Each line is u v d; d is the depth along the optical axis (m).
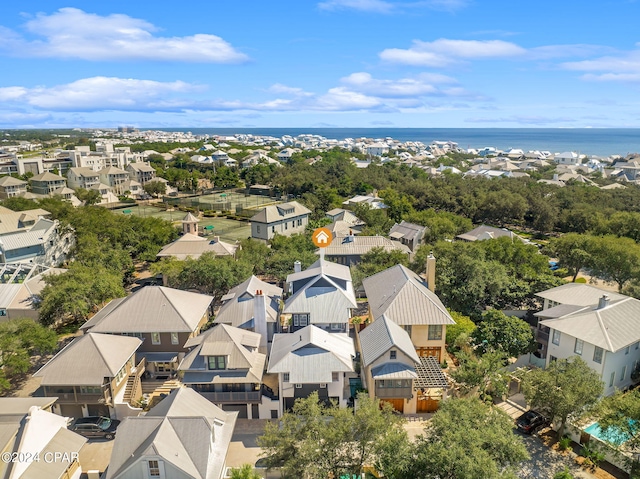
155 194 164.00
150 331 46.97
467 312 56.62
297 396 40.69
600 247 70.69
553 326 45.41
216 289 61.69
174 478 29.17
